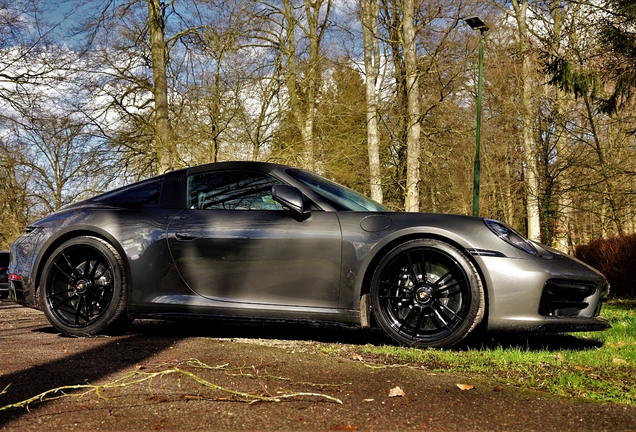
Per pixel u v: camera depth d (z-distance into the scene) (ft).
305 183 11.96
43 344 10.91
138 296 11.87
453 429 5.70
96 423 5.74
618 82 36.96
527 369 8.60
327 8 71.15
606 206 54.39
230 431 5.52
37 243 12.84
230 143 46.14
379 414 6.14
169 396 6.72
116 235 12.13
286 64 52.31
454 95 59.26
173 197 12.50
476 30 57.47
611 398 6.95
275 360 9.03
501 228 10.84
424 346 10.48
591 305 10.70
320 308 10.91
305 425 5.73
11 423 5.73
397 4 67.97
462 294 10.41
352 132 57.47
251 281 11.27
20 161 68.03
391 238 10.69
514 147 78.02
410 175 57.57
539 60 41.93
